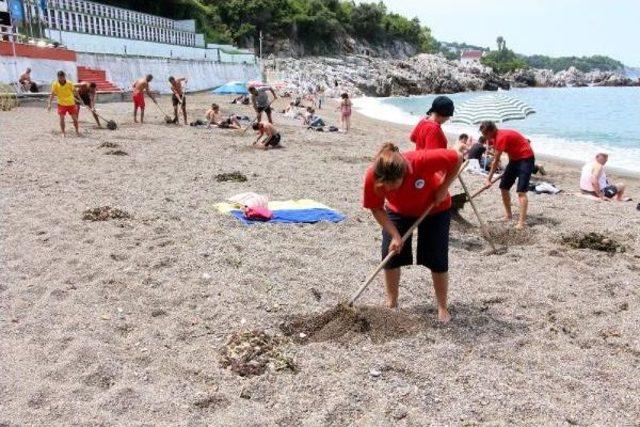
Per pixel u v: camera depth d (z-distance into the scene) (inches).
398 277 209.2
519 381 163.8
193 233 290.5
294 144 665.6
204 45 2407.7
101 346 173.8
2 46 979.3
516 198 416.2
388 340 187.3
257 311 205.8
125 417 140.8
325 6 4114.2
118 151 517.7
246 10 3346.5
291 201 366.6
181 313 201.6
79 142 567.5
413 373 166.4
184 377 161.9
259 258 259.3
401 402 152.1
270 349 175.6
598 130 1112.8
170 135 665.6
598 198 443.5
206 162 498.0
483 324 201.8
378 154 181.6
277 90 1943.9
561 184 546.6
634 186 563.8
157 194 371.2
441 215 196.2
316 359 172.4
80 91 684.7
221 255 259.9
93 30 1647.4
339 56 3826.3
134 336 184.2
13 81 1007.6
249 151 579.8
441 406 150.6
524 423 143.8
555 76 5753.0
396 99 2805.1
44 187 376.5
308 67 3090.6
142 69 1496.1
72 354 168.1
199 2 3186.5
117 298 211.8
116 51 1582.2
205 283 228.8
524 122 1299.2
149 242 273.6
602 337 195.6
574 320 207.2
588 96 3024.1
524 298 226.4
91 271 234.8
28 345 174.6
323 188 418.0
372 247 285.1
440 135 252.1
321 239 294.0
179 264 247.4
